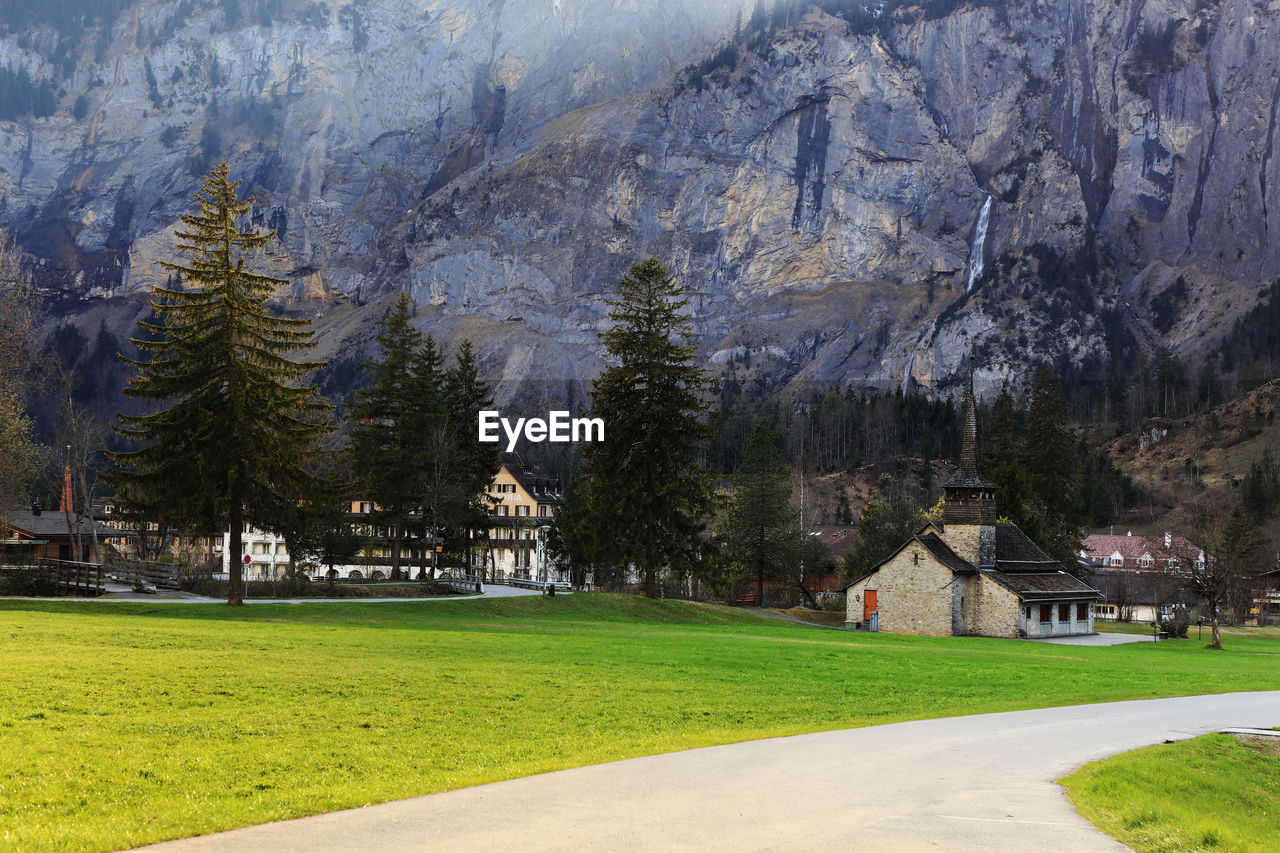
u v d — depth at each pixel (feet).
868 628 256.32
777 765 57.00
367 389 256.73
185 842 38.42
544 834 39.91
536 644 126.11
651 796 47.67
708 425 225.76
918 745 66.18
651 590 226.79
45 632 104.63
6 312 198.08
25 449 206.80
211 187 162.40
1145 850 41.24
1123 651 199.31
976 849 39.29
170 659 89.40
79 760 52.06
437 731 66.13
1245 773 66.59
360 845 37.99
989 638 232.73
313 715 69.05
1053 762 60.54
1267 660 185.26
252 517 167.84
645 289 224.53
